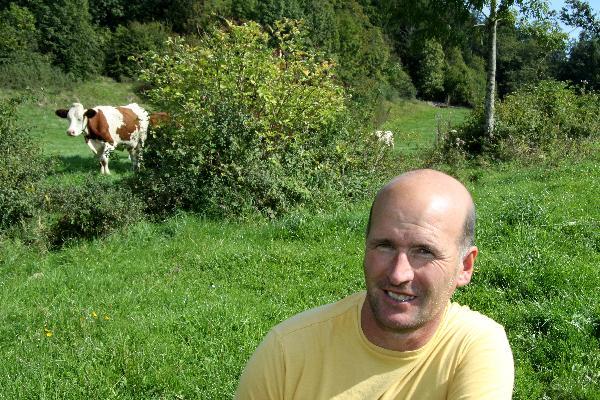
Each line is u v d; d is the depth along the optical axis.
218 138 11.35
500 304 6.17
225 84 12.25
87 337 5.73
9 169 10.68
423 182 1.94
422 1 21.36
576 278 6.59
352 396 1.91
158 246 9.24
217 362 5.17
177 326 5.96
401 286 1.84
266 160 11.76
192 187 11.25
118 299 6.89
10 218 10.54
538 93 22.67
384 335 1.91
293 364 1.96
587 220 9.05
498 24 21.08
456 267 1.92
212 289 7.20
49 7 52.16
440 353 1.92
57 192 11.06
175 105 12.41
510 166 17.27
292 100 12.52
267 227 9.79
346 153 12.71
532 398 4.56
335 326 1.99
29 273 8.73
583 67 55.28
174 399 4.66
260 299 6.79
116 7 63.47
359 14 60.03
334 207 11.41
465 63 62.03
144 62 13.59
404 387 1.91
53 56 50.59
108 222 10.23
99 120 17.00
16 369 5.21
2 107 12.15
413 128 37.56
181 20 58.97
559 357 5.09
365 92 18.31
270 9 50.09
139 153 12.21
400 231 1.86
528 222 9.01
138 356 5.21
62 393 4.76
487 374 1.84
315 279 7.36
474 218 2.00
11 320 6.55
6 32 47.00
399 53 59.47
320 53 13.55
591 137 21.03
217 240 9.30
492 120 20.42
